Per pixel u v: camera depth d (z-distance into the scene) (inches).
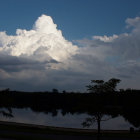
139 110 4153.5
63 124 3331.7
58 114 4990.2
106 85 1163.9
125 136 1653.5
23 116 4323.3
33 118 4057.6
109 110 1232.8
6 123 2396.7
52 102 7829.7
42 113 5157.5
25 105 7485.2
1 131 1643.7
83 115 4827.8
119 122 3708.2
